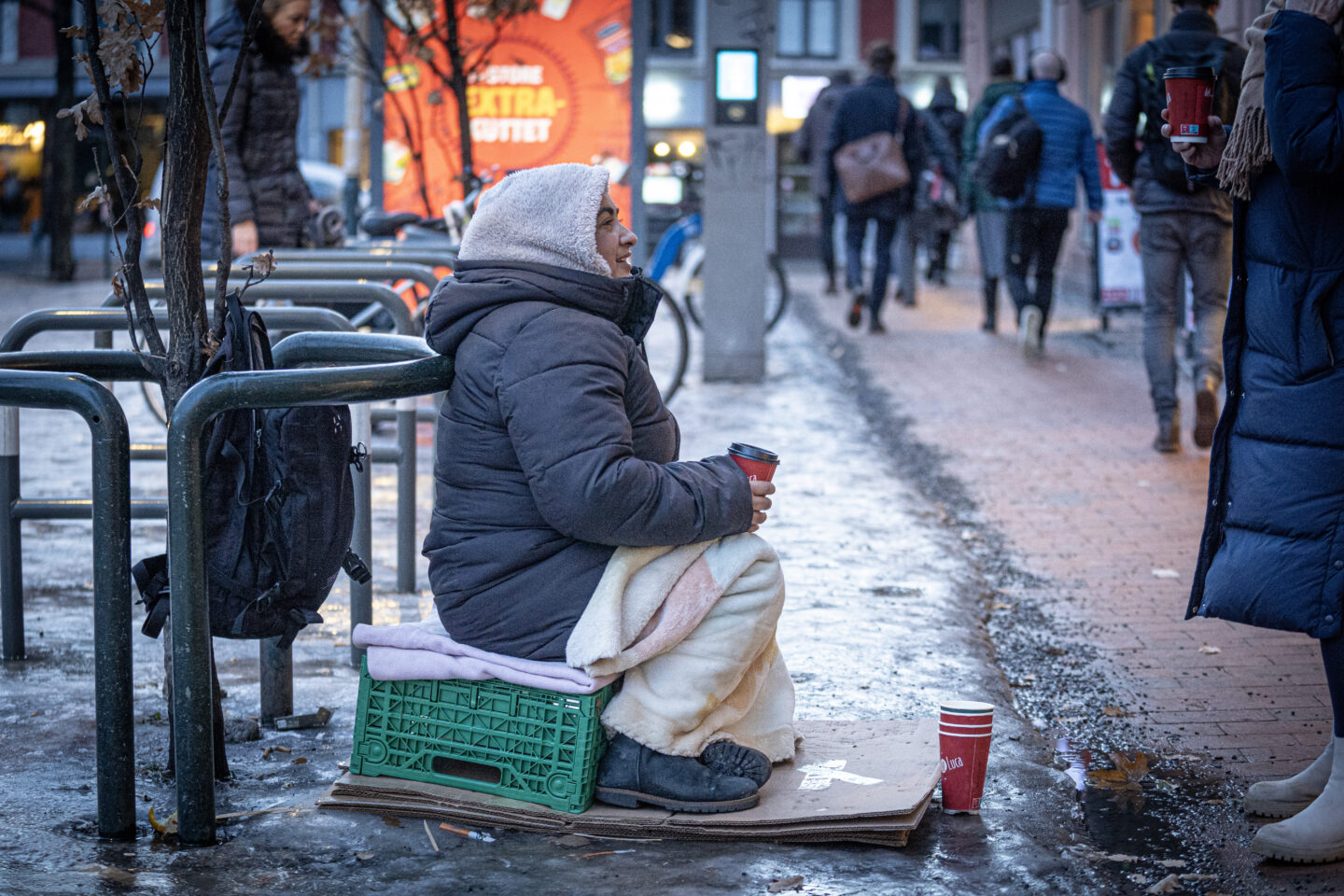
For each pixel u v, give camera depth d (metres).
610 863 2.98
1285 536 3.05
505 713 3.18
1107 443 8.21
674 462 3.25
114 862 2.97
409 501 5.30
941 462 7.80
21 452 8.19
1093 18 15.94
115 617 3.05
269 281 5.08
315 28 8.48
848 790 3.24
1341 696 3.05
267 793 3.40
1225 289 7.55
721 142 10.50
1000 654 4.72
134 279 3.39
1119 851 3.14
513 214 3.11
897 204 13.04
